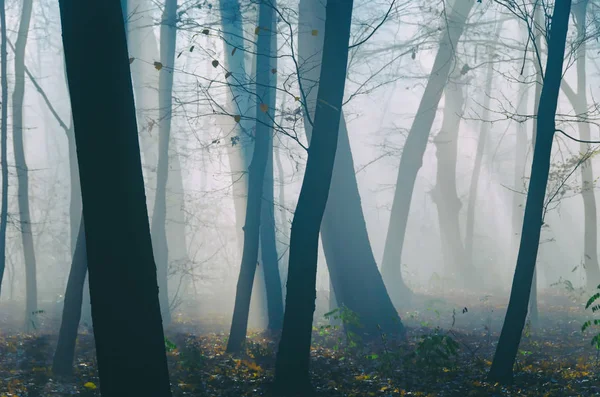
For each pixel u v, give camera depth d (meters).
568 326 23.55
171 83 25.91
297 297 12.36
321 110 12.41
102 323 8.05
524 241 13.24
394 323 21.02
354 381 13.79
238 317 18.25
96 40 8.02
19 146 30.30
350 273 21.05
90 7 8.02
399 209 30.34
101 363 8.09
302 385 12.34
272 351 18.08
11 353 18.64
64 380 14.46
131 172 8.12
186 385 13.21
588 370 14.61
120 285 8.02
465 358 16.30
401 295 29.78
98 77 8.02
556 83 13.16
